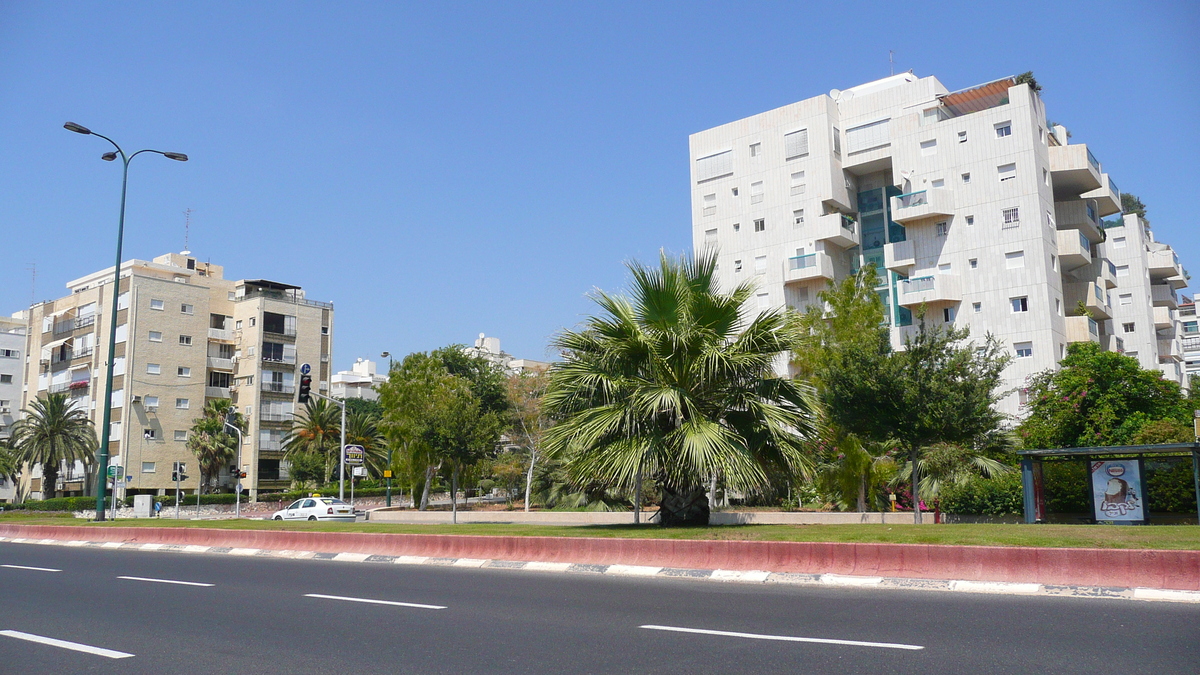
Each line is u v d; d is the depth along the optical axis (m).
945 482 26.28
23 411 78.12
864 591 11.21
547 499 43.62
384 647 7.74
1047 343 44.22
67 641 8.30
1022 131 46.25
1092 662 6.49
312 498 42.56
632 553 14.39
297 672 6.80
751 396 17.09
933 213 47.56
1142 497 18.88
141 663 7.25
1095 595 10.14
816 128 54.06
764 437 17.08
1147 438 27.58
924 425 20.20
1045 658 6.65
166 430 70.06
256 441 73.06
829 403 21.81
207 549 21.34
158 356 70.25
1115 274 55.72
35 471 78.81
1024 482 20.02
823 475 23.50
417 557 17.09
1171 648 6.95
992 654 6.83
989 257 46.53
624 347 17.12
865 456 22.81
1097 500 19.42
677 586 12.15
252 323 75.12
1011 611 9.09
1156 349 64.56
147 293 70.19
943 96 50.03
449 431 37.66
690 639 7.78
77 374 75.56
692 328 17.09
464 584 12.80
